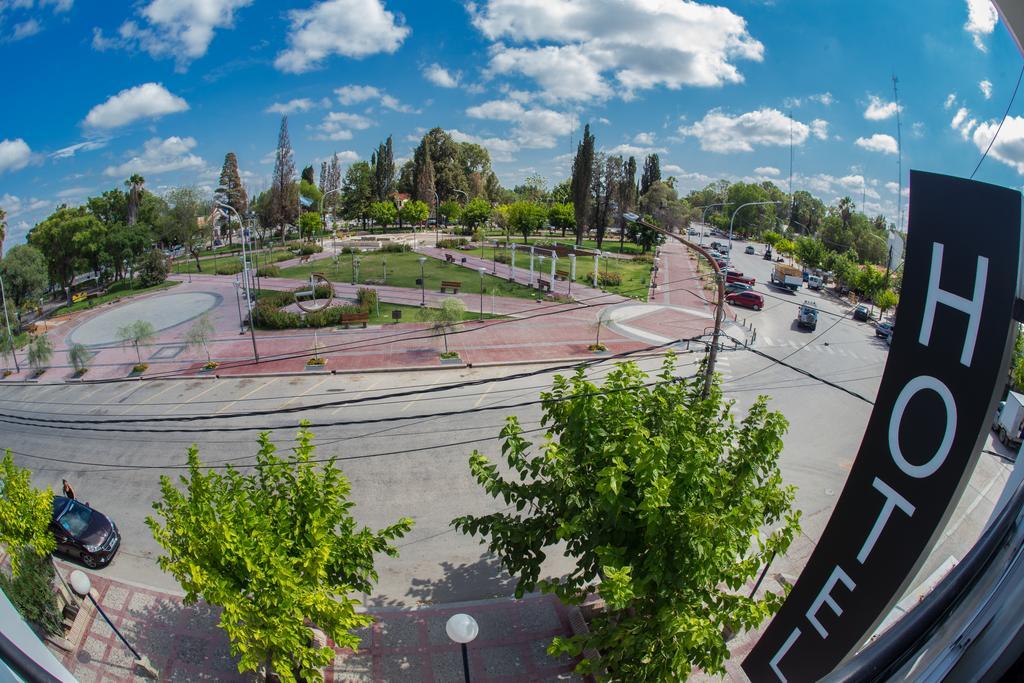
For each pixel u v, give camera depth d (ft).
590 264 207.31
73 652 35.19
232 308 141.38
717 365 92.79
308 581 28.71
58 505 46.65
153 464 61.36
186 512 28.94
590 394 30.94
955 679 6.45
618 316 128.98
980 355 16.65
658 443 26.61
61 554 45.06
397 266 198.29
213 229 278.05
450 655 36.68
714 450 30.14
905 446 19.07
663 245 278.05
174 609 40.06
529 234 305.32
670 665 26.68
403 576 43.70
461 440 64.80
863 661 7.35
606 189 261.03
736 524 26.89
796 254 170.30
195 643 37.17
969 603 6.98
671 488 26.99
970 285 16.84
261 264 212.23
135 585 42.42
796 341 107.34
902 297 18.99
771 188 321.11
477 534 48.49
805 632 22.76
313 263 213.46
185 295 160.35
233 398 81.46
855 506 20.94
